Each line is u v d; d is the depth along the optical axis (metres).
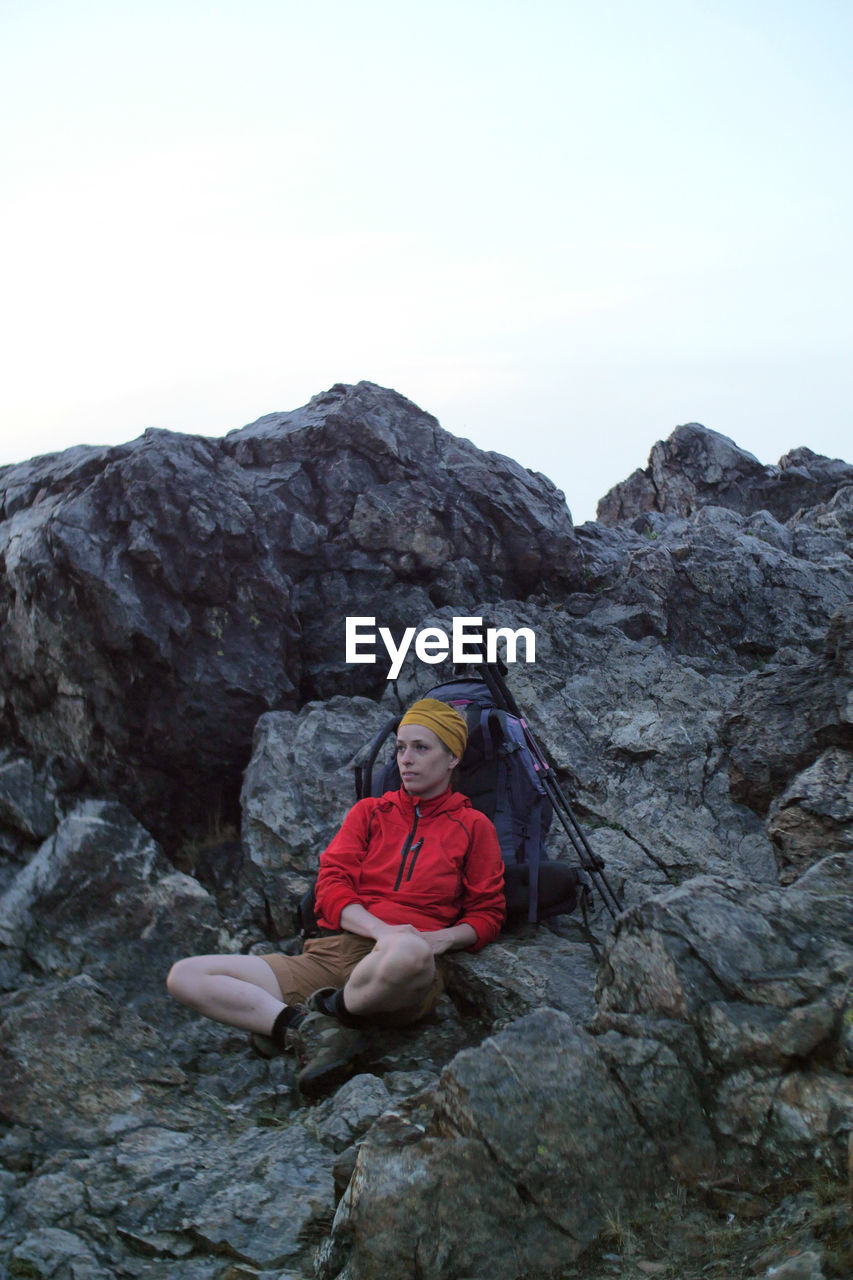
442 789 4.40
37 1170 3.34
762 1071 2.74
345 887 4.18
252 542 6.36
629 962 3.08
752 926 3.03
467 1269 2.48
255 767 5.82
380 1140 2.72
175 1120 3.66
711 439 13.47
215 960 4.08
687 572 8.12
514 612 7.28
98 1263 2.89
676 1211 2.59
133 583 5.95
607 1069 2.78
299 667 6.68
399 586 7.27
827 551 9.45
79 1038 3.94
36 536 6.09
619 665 6.79
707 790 5.80
